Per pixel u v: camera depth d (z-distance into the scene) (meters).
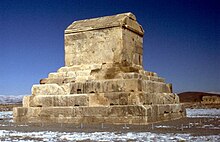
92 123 19.14
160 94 21.50
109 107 18.88
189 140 11.30
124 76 19.91
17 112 21.44
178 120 21.22
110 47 21.50
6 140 12.29
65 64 23.16
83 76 21.14
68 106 20.28
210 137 12.05
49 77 22.48
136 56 23.17
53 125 18.38
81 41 22.69
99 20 22.86
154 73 23.42
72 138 12.52
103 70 20.98
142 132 14.12
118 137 12.54
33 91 21.69
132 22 22.75
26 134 14.02
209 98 72.44
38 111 20.91
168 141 11.22
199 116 26.45
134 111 18.22
